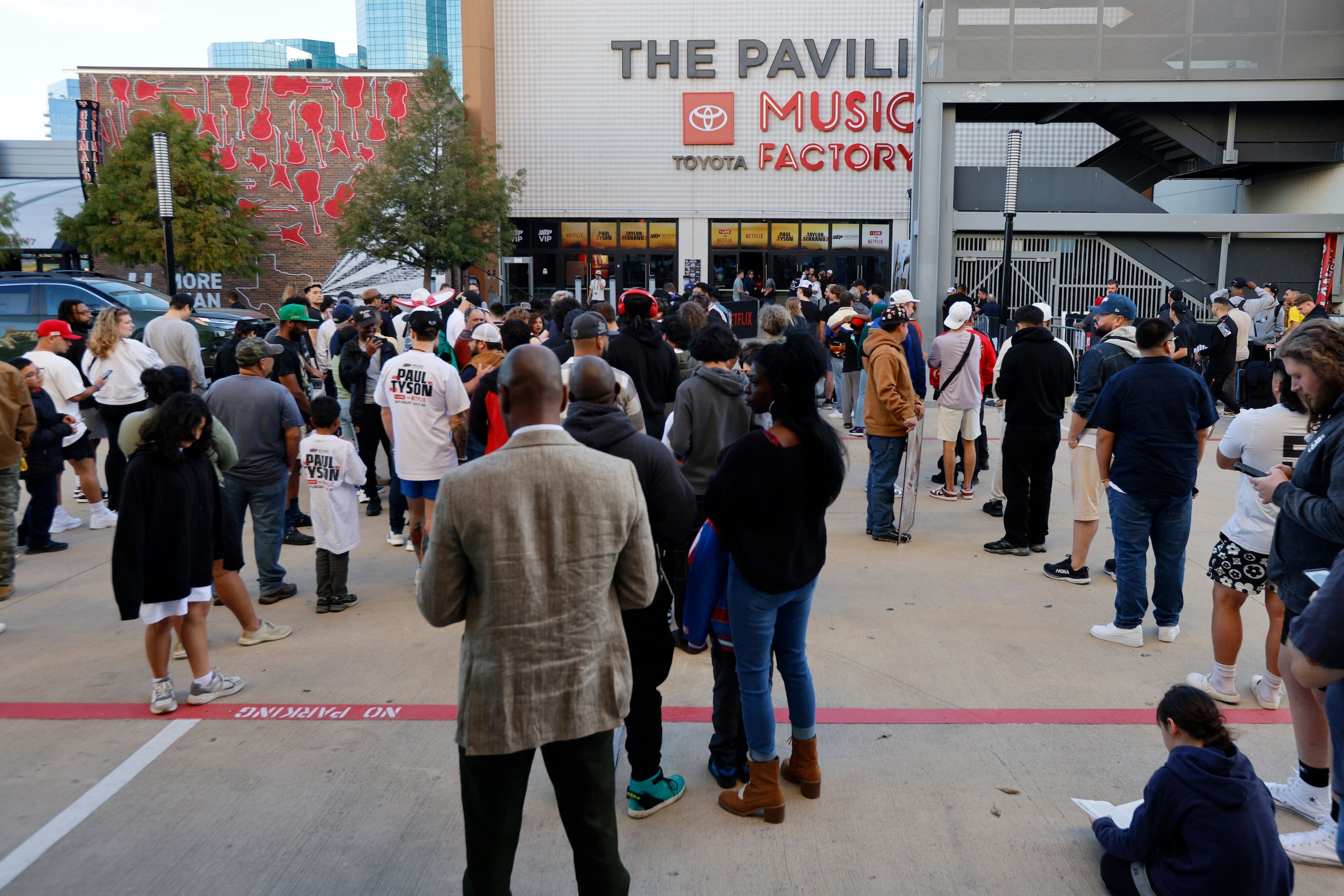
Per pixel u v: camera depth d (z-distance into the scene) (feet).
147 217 67.51
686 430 14.89
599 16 79.20
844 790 11.78
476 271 78.33
